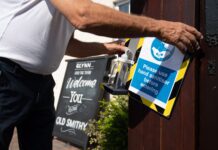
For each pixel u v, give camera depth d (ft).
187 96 6.63
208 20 6.36
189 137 6.61
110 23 4.90
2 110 5.63
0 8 5.80
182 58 6.07
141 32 5.15
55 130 17.02
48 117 6.59
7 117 5.68
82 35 17.57
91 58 16.52
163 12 7.04
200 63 6.50
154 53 6.58
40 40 5.70
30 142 6.59
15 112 5.76
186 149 6.67
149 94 6.56
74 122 16.10
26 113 5.88
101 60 15.93
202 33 6.43
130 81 6.94
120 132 11.03
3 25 5.67
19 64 5.71
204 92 6.49
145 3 7.43
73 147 15.57
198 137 6.59
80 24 4.88
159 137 7.22
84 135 15.02
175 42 5.45
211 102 6.40
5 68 5.66
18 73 5.72
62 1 4.95
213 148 6.40
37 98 6.04
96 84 15.65
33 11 5.60
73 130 15.93
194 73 6.49
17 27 5.62
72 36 7.17
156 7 7.20
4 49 5.67
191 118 6.57
